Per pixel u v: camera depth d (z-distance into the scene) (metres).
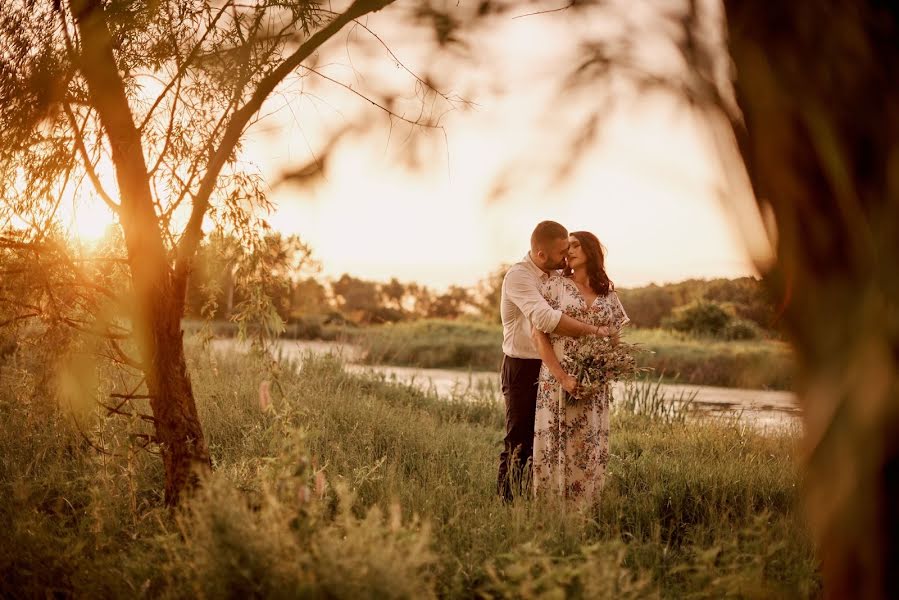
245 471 3.55
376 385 8.92
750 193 0.82
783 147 0.87
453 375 16.23
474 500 3.97
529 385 4.66
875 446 0.86
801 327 0.90
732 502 4.32
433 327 24.91
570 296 4.29
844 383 0.87
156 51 2.89
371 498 3.82
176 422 3.35
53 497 3.75
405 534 2.41
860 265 0.89
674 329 19.59
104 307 3.42
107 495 3.44
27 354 3.90
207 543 2.38
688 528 3.96
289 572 2.19
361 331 19.66
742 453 5.80
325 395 6.64
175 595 2.41
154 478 4.12
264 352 3.60
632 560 3.38
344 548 2.26
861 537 0.90
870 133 0.89
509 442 4.69
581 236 4.37
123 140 3.16
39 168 3.08
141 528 3.19
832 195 0.88
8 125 2.63
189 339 7.43
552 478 4.20
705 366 16.05
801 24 0.88
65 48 2.59
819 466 0.91
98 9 2.23
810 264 0.89
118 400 4.64
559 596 2.15
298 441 2.94
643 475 4.93
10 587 2.76
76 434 4.24
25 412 4.24
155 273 3.25
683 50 0.80
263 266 3.49
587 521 3.74
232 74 2.41
